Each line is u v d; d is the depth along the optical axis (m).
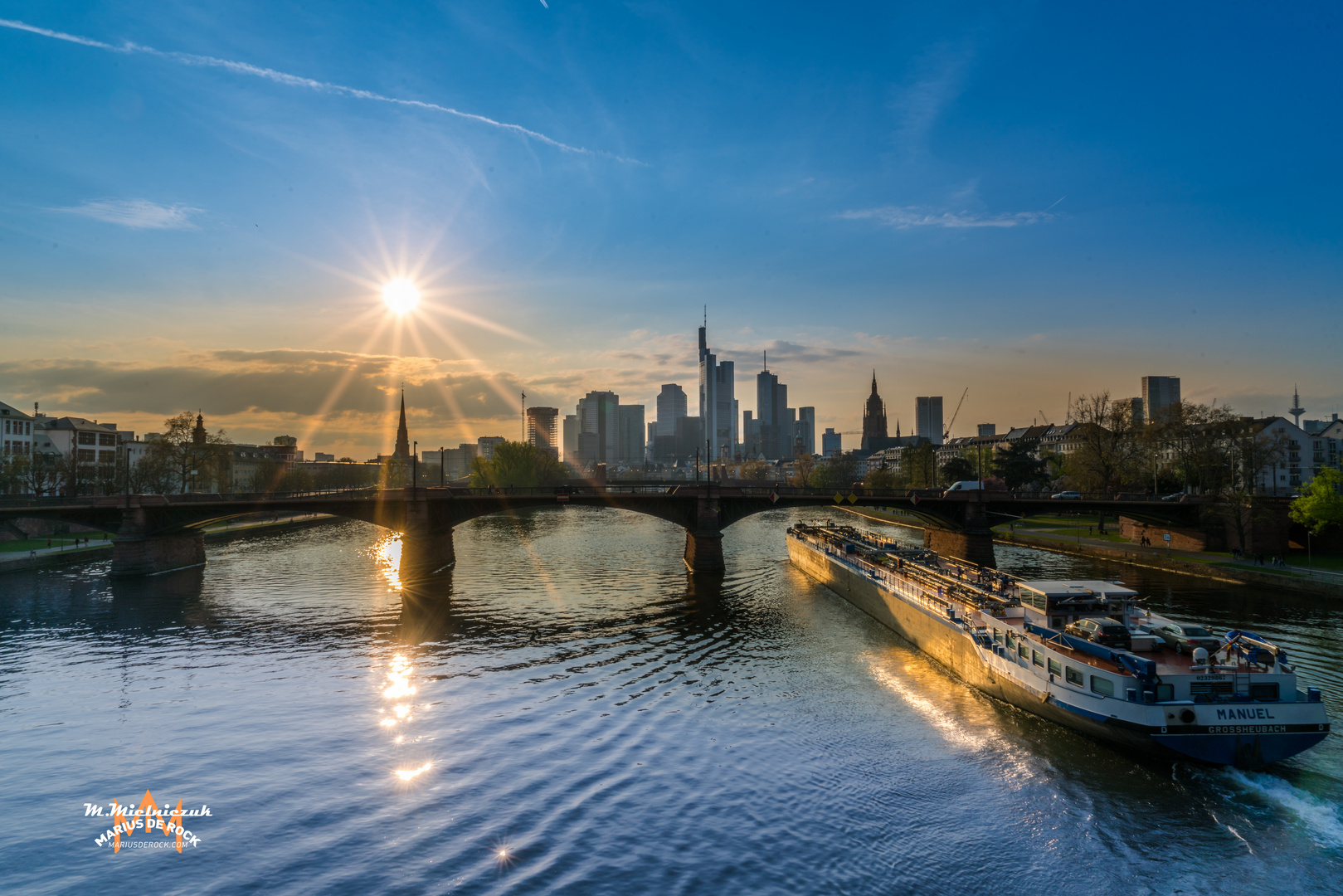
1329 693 43.47
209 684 49.06
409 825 29.64
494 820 30.02
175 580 93.50
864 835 28.45
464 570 101.00
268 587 88.06
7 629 66.06
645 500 100.81
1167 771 32.91
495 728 40.09
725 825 29.47
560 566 105.00
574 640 59.91
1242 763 31.61
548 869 26.31
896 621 61.56
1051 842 27.80
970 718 40.62
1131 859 26.62
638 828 29.19
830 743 37.66
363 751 37.22
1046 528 138.00
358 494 119.56
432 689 47.34
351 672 51.38
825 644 58.31
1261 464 108.75
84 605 77.06
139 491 150.75
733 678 49.16
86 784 33.72
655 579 92.31
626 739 38.41
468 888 25.23
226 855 27.53
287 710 43.53
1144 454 141.50
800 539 104.06
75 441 182.38
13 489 133.25
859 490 107.44
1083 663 35.41
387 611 72.94
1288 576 74.12
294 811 30.92
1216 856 26.72
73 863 27.14
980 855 27.06
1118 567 94.50
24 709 44.25
